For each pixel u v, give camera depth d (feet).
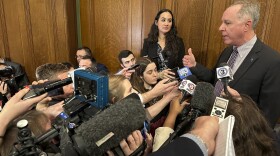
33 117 2.50
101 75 2.43
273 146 2.36
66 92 3.74
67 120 2.27
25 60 11.05
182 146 1.70
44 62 10.94
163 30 8.45
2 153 2.11
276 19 7.84
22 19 10.54
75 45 10.98
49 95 3.49
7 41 10.91
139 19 9.86
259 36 8.13
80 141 1.61
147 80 5.67
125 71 5.53
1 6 10.49
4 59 10.91
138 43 10.16
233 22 5.07
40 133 2.36
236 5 5.13
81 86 2.58
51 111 3.01
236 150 2.18
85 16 10.62
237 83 5.17
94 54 10.96
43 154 1.93
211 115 2.30
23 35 10.73
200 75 5.97
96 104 2.36
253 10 4.99
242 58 5.30
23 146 1.86
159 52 8.55
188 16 9.00
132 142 1.88
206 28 8.86
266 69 4.90
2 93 4.98
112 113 1.79
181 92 3.96
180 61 8.64
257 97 5.12
